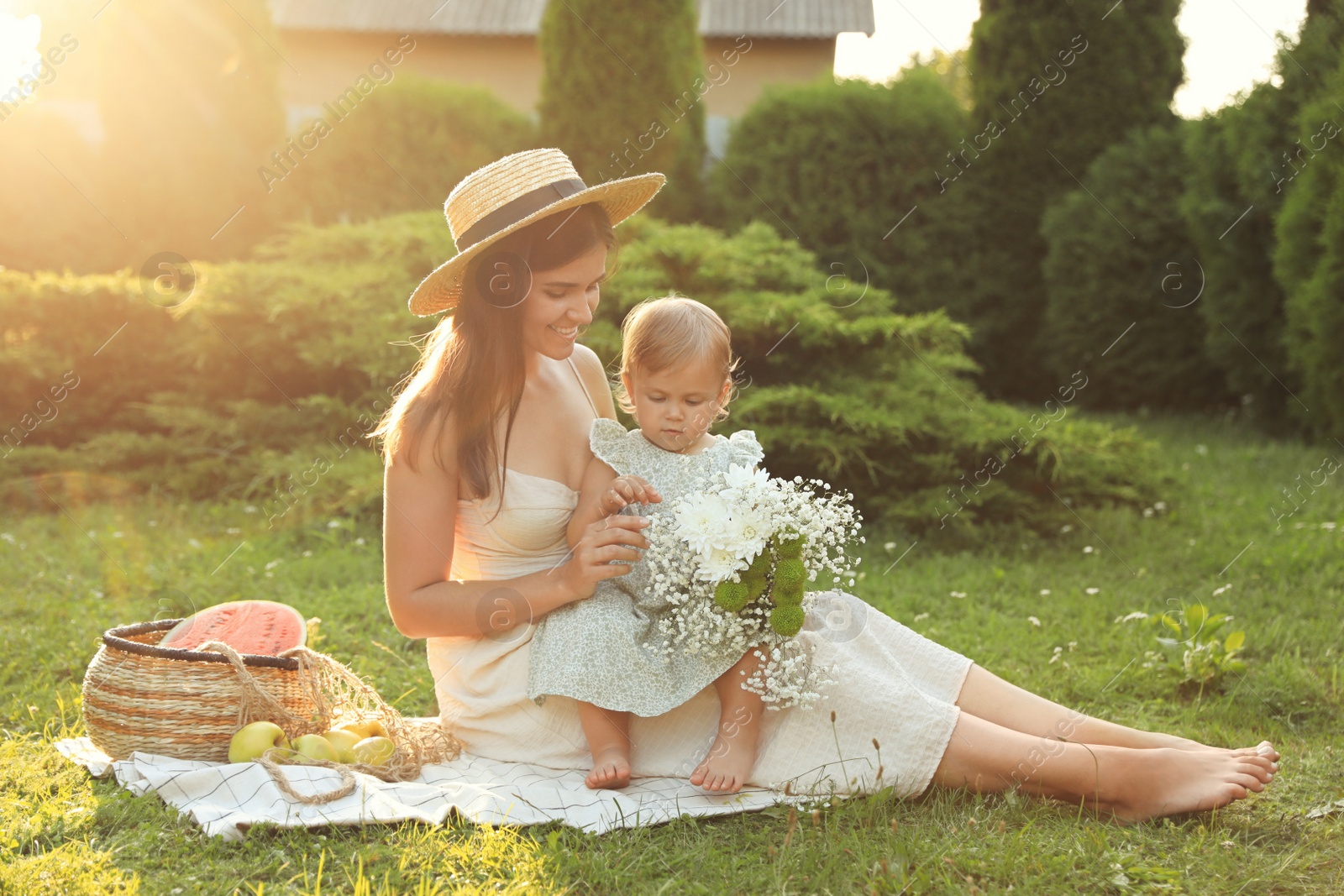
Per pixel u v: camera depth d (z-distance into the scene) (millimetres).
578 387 2762
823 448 5266
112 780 2438
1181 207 7848
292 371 6156
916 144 8836
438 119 9305
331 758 2469
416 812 2213
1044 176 8859
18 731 2795
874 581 4531
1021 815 2297
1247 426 8031
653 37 8617
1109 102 8625
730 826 2275
